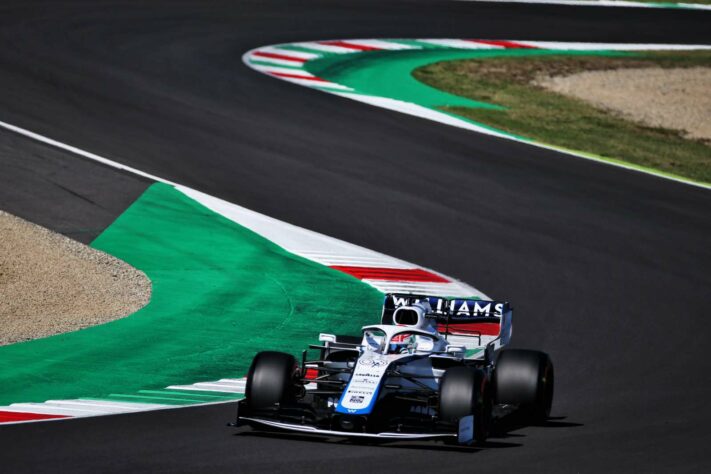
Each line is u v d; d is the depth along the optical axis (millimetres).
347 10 174750
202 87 117500
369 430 35344
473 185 93750
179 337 55219
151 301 61750
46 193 80500
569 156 108812
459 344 56438
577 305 66062
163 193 84188
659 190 99562
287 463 33250
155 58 127688
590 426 40281
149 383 46812
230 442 36094
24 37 130000
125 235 74125
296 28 156500
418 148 103688
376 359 37406
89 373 47906
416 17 177875
